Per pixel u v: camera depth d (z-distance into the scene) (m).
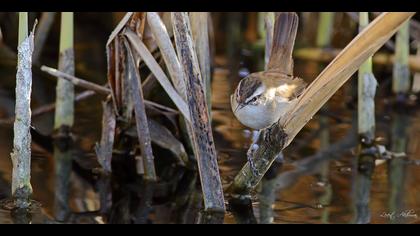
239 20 15.61
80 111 11.66
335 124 11.77
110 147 9.79
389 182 9.61
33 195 8.96
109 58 9.52
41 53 13.85
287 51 8.74
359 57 6.78
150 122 10.06
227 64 14.08
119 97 9.80
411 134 11.39
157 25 8.72
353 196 9.12
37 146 10.50
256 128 8.31
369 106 10.45
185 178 9.73
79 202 8.93
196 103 7.81
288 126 7.37
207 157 8.09
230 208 8.60
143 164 9.59
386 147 10.83
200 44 9.09
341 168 10.09
